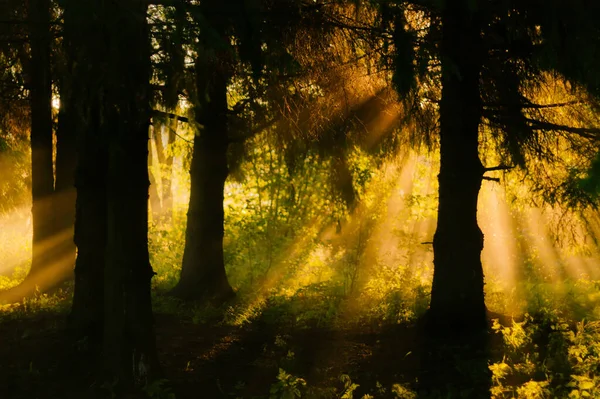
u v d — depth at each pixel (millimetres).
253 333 9336
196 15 4938
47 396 6371
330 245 12992
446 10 8336
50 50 6141
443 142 8844
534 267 13195
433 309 8859
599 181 3844
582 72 6457
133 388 6375
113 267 6469
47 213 12375
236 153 12438
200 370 7465
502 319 9266
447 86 8719
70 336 8227
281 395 6234
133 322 6453
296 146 11477
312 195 12828
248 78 8859
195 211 11531
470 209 8742
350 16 8258
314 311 10219
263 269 12859
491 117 8953
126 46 5293
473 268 8727
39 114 12398
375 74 8992
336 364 7781
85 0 4891
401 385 6648
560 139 9172
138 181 6480
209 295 11266
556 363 7129
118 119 6301
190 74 5793
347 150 11320
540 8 6930
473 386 6766
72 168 12656
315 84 9336
